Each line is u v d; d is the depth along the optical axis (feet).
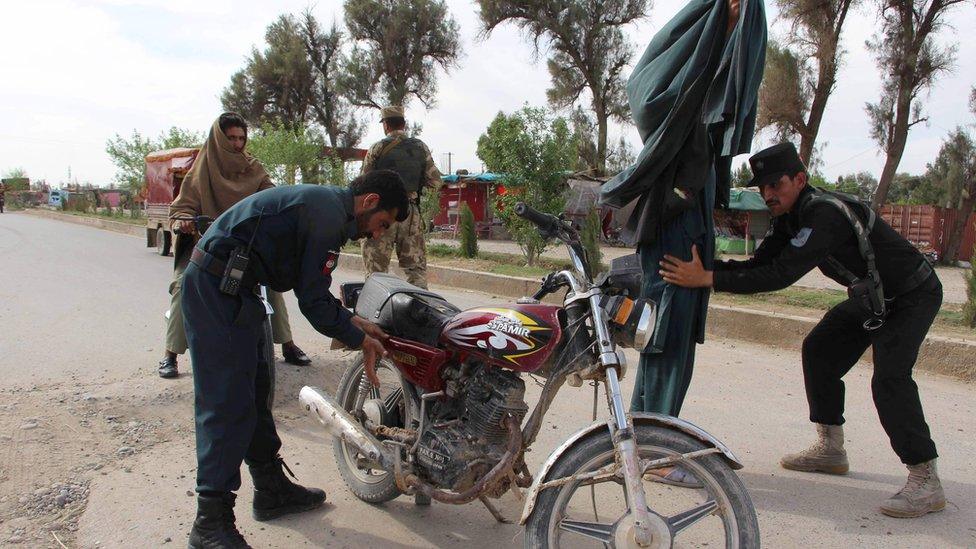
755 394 18.31
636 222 12.67
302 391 11.56
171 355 18.13
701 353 22.74
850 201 11.58
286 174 80.12
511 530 11.07
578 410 16.71
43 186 203.82
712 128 11.73
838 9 63.87
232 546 9.71
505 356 9.14
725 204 12.84
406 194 10.34
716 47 11.23
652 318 9.01
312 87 126.21
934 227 72.69
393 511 11.71
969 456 14.16
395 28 113.60
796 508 11.89
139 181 104.78
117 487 12.12
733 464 8.33
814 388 13.12
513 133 43.50
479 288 36.35
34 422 14.46
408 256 21.86
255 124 126.93
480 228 84.53
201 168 16.62
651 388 12.41
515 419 9.38
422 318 10.11
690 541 10.71
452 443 9.58
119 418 15.15
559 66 103.09
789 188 11.77
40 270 41.06
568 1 96.32
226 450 9.73
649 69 12.00
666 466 8.43
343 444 12.26
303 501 11.57
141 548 10.28
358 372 12.47
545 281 9.95
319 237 9.66
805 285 39.37
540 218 9.51
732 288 11.69
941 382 19.53
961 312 27.04
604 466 8.54
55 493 11.78
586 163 95.86
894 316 11.69
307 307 9.73
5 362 19.61
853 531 11.07
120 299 30.96
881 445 14.82
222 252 9.73
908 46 64.75
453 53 118.62
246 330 9.87
